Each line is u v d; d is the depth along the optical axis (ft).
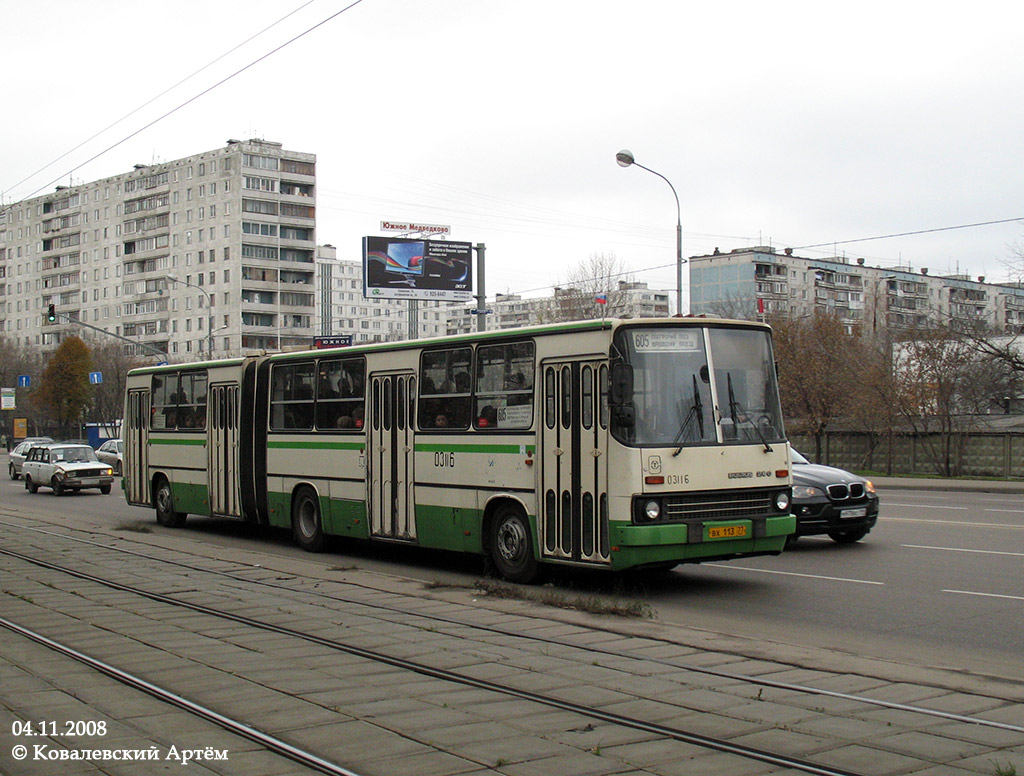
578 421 39.78
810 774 18.38
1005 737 20.57
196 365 67.21
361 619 35.17
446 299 169.99
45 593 41.70
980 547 52.90
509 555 43.01
